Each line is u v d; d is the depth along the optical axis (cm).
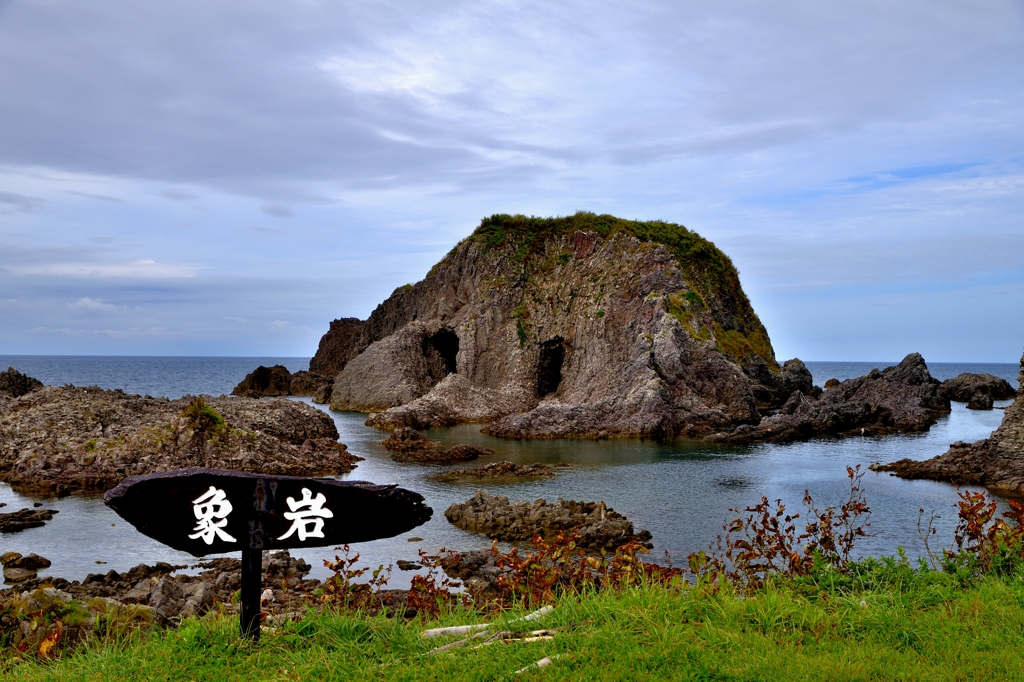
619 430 4984
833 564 1076
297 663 726
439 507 2723
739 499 2833
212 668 721
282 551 2006
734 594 938
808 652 742
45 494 2856
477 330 7238
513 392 6669
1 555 2041
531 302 7319
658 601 859
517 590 1098
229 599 1583
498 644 761
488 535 2316
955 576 990
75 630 956
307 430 4203
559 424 5000
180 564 1969
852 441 4684
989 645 752
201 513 752
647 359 5534
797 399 5619
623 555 1118
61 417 3509
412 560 1994
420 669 709
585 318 6688
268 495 765
